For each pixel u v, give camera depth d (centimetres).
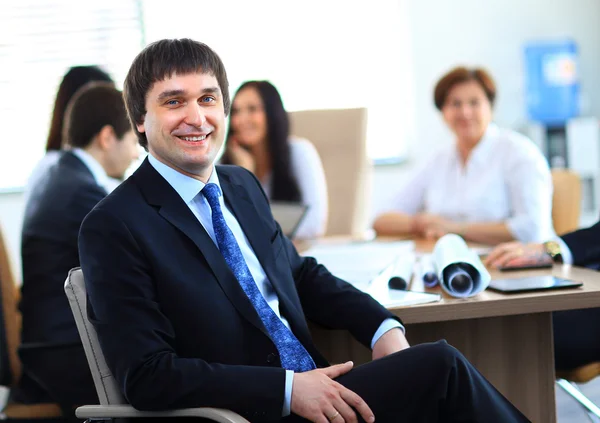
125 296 142
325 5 579
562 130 555
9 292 225
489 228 295
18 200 567
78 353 220
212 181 165
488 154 314
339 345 190
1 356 223
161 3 570
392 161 585
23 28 568
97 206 150
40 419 220
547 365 188
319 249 249
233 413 138
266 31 579
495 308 168
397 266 196
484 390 146
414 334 191
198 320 146
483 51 584
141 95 156
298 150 322
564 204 305
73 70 277
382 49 582
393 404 145
